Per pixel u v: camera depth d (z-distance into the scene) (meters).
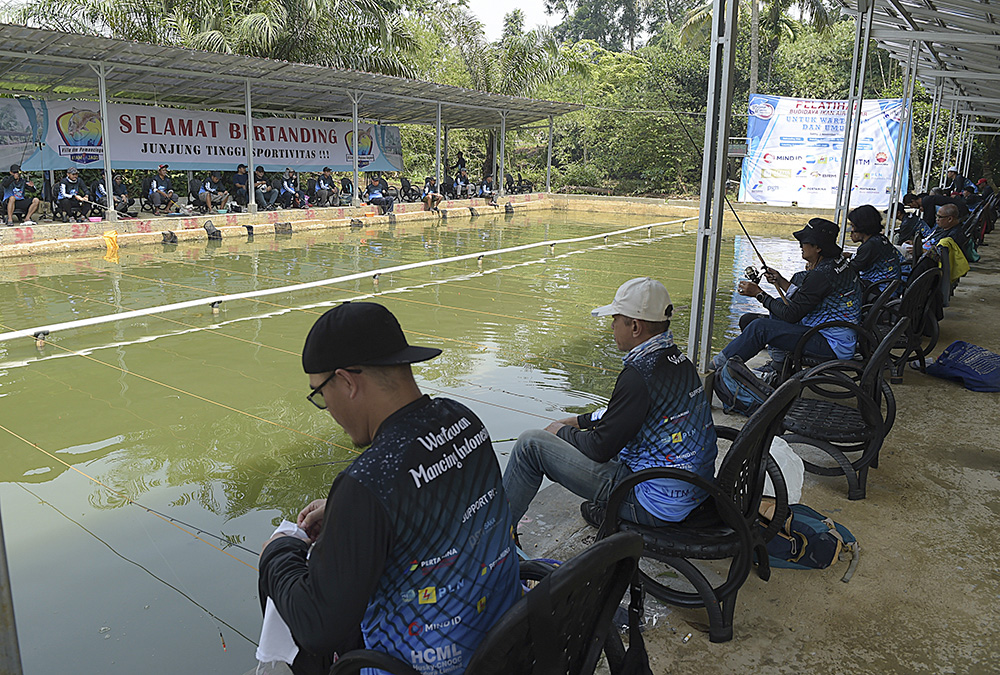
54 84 15.80
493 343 7.43
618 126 30.53
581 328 8.12
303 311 8.74
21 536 3.62
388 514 1.30
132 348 7.06
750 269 4.80
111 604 3.06
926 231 8.74
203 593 3.14
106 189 14.55
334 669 1.46
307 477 4.31
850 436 3.28
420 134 31.36
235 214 16.59
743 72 33.41
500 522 1.48
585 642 1.55
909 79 11.98
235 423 5.15
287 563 1.50
